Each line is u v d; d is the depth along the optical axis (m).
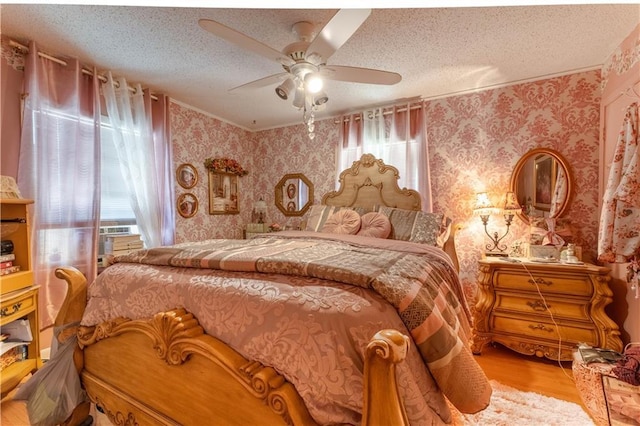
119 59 2.23
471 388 1.00
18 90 2.00
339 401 0.80
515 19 1.77
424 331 0.93
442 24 1.82
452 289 1.61
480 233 2.79
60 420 1.34
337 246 1.88
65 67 2.19
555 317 2.10
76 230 2.22
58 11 1.68
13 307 1.74
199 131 3.32
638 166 1.64
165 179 2.87
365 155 3.01
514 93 2.66
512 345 2.21
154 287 1.21
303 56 1.73
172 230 2.89
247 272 1.17
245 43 1.57
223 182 3.64
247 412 0.92
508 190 2.68
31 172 1.99
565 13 1.72
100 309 1.34
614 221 1.75
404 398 0.82
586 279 2.04
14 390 1.73
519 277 2.24
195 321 1.07
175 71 2.42
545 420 1.51
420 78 2.58
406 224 2.47
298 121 3.73
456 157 2.89
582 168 2.43
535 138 2.59
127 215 2.68
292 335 0.87
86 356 1.39
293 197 3.81
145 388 1.18
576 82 2.44
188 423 1.05
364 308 0.88
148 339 1.17
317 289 0.97
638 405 1.32
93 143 2.30
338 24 1.43
